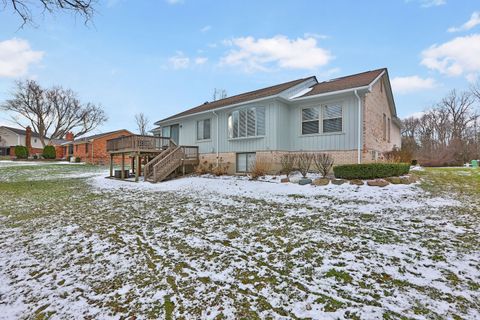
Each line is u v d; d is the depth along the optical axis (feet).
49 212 20.07
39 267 10.23
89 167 77.30
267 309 7.20
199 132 51.03
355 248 11.35
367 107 33.37
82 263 10.55
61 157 119.96
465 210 17.38
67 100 133.80
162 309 7.31
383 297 7.58
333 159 34.53
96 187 35.45
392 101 45.70
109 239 13.47
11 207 22.20
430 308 6.98
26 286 8.75
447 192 23.80
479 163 65.87
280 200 22.95
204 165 48.52
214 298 7.81
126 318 6.95
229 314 7.01
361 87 30.96
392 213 17.21
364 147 32.27
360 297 7.63
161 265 10.23
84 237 13.84
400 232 13.30
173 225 15.90
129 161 100.53
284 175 35.81
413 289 7.96
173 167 43.78
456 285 8.10
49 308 7.50
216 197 25.50
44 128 132.26
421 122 117.08
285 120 39.09
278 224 15.48
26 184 39.52
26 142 114.52
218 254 11.20
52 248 12.27
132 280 9.04
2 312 7.33
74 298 7.99
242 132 41.75
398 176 28.40
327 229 14.15
